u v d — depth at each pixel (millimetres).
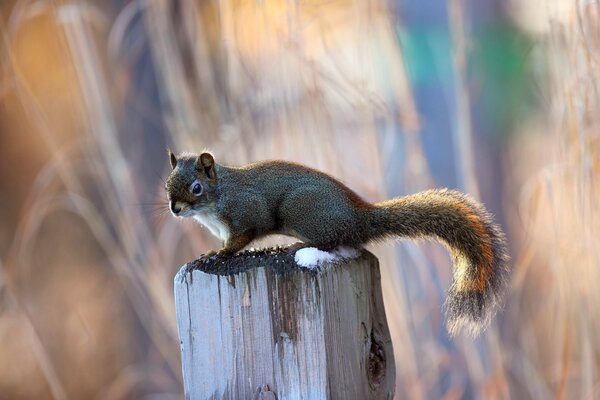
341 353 5660
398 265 9797
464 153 10000
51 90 15812
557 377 9469
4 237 16656
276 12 9820
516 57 14172
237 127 9891
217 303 5707
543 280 10492
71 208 12570
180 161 7121
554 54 9039
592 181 8508
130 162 12102
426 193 6996
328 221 6590
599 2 8602
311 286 5586
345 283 5711
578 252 8695
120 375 13781
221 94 10516
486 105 14180
